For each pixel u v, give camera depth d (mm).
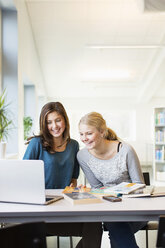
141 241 2994
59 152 2250
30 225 1158
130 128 12273
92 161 2150
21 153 4746
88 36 6625
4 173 1705
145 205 1600
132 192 1832
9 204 1683
